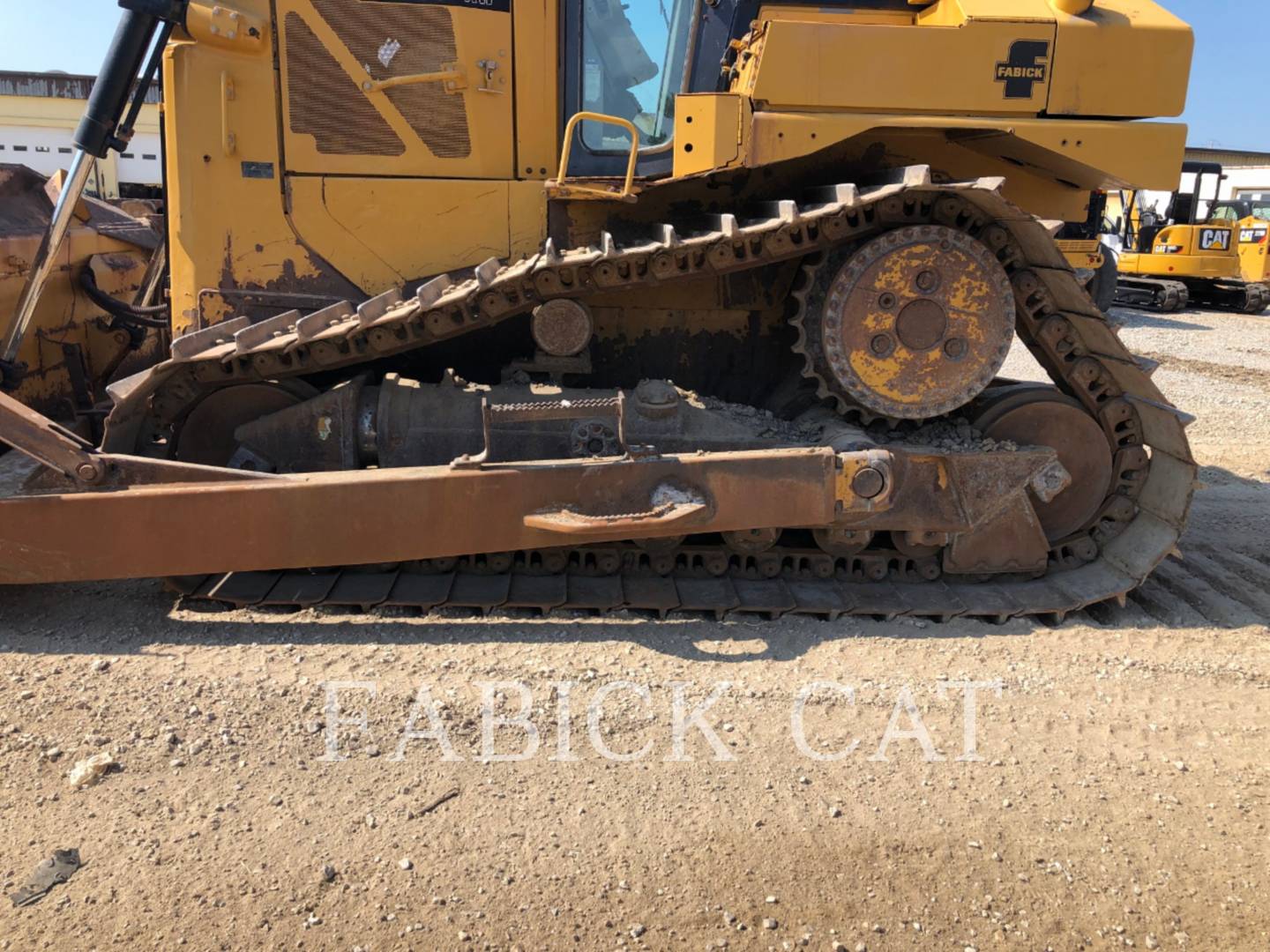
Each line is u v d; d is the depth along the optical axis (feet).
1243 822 9.41
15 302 15.64
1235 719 11.27
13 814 8.82
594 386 14.92
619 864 8.54
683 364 14.98
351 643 12.07
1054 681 11.90
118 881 8.08
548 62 13.88
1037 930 8.02
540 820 9.05
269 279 13.88
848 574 14.10
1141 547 14.19
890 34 12.19
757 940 7.80
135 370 20.35
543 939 7.70
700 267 12.64
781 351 14.99
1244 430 27.73
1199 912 8.27
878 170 14.10
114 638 11.98
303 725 10.30
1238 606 14.19
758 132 12.15
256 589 12.92
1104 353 13.78
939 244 12.51
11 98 80.53
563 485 11.84
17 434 11.30
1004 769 10.12
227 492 11.45
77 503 11.39
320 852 8.51
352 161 13.79
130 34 12.67
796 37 12.05
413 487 11.64
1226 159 145.38
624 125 12.84
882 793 9.63
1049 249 12.78
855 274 12.53
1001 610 13.35
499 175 14.10
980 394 14.46
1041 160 13.38
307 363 12.80
